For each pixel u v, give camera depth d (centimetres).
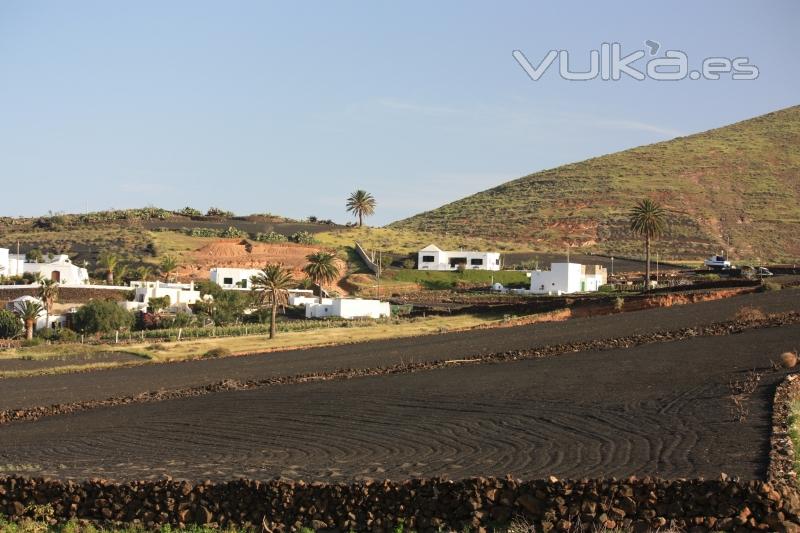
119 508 3266
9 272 14750
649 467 3219
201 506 3144
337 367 7362
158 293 13750
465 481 2889
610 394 4953
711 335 6844
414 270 16788
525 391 5319
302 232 19888
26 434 5344
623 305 9894
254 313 13275
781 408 4031
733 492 2602
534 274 14438
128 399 6406
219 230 19712
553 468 3347
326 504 3002
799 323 6912
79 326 12281
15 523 3294
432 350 7888
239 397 6097
